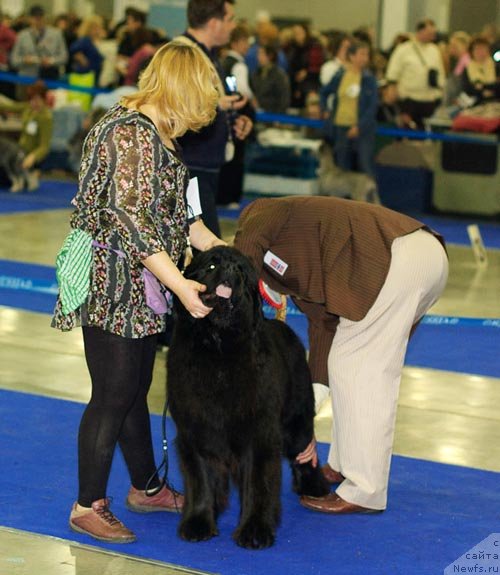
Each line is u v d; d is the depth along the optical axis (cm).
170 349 524
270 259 579
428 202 1927
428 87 1977
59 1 3366
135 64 1950
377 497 587
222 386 511
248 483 540
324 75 1947
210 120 525
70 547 530
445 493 632
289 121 1909
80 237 519
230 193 1839
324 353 624
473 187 1884
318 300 574
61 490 609
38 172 2161
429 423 775
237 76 1608
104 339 529
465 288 1295
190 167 840
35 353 936
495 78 1920
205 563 516
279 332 573
